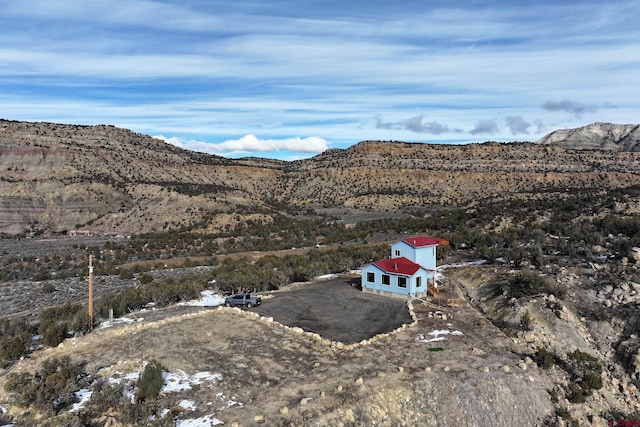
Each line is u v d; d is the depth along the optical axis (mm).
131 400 20812
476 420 21656
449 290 40750
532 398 23453
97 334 29531
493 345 28031
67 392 21344
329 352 26328
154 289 40688
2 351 27125
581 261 41438
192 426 18766
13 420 19625
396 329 30344
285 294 41281
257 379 23000
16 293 48438
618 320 29891
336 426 19141
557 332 29516
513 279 37688
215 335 29156
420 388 22047
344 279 47688
